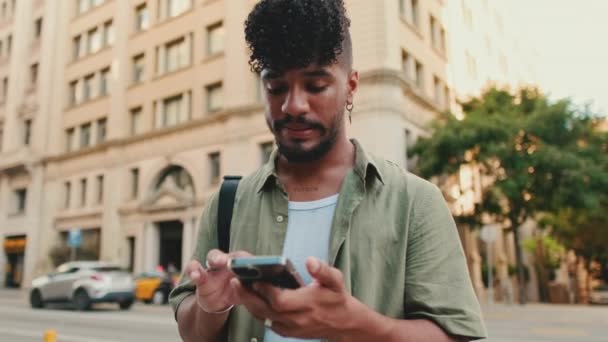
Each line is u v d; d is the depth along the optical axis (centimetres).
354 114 1620
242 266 71
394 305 110
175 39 2245
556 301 2173
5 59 3206
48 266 2505
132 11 2464
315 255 116
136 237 2186
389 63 1627
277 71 108
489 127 1570
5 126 3034
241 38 1967
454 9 2486
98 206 2406
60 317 1202
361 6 1677
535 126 1598
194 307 118
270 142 1817
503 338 865
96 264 1448
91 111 2559
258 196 128
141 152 2262
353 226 115
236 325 118
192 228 1978
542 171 1584
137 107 2347
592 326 1059
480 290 2133
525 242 2523
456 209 2008
